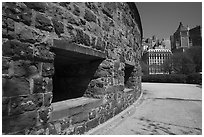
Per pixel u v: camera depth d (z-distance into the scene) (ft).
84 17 10.59
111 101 13.56
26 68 6.87
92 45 11.19
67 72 13.73
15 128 6.38
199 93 33.71
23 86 6.72
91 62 12.59
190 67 100.63
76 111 9.48
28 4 7.11
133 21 21.81
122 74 16.42
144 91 37.24
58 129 8.27
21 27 6.76
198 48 109.60
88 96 12.51
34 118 7.10
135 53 22.84
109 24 13.93
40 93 7.41
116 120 13.37
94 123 11.07
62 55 10.32
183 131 11.76
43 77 7.60
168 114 16.55
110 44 13.82
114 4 15.24
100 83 12.08
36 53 7.29
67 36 9.07
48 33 7.94
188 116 15.80
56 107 9.18
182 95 30.89
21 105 6.62
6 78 6.15
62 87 13.92
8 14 6.32
